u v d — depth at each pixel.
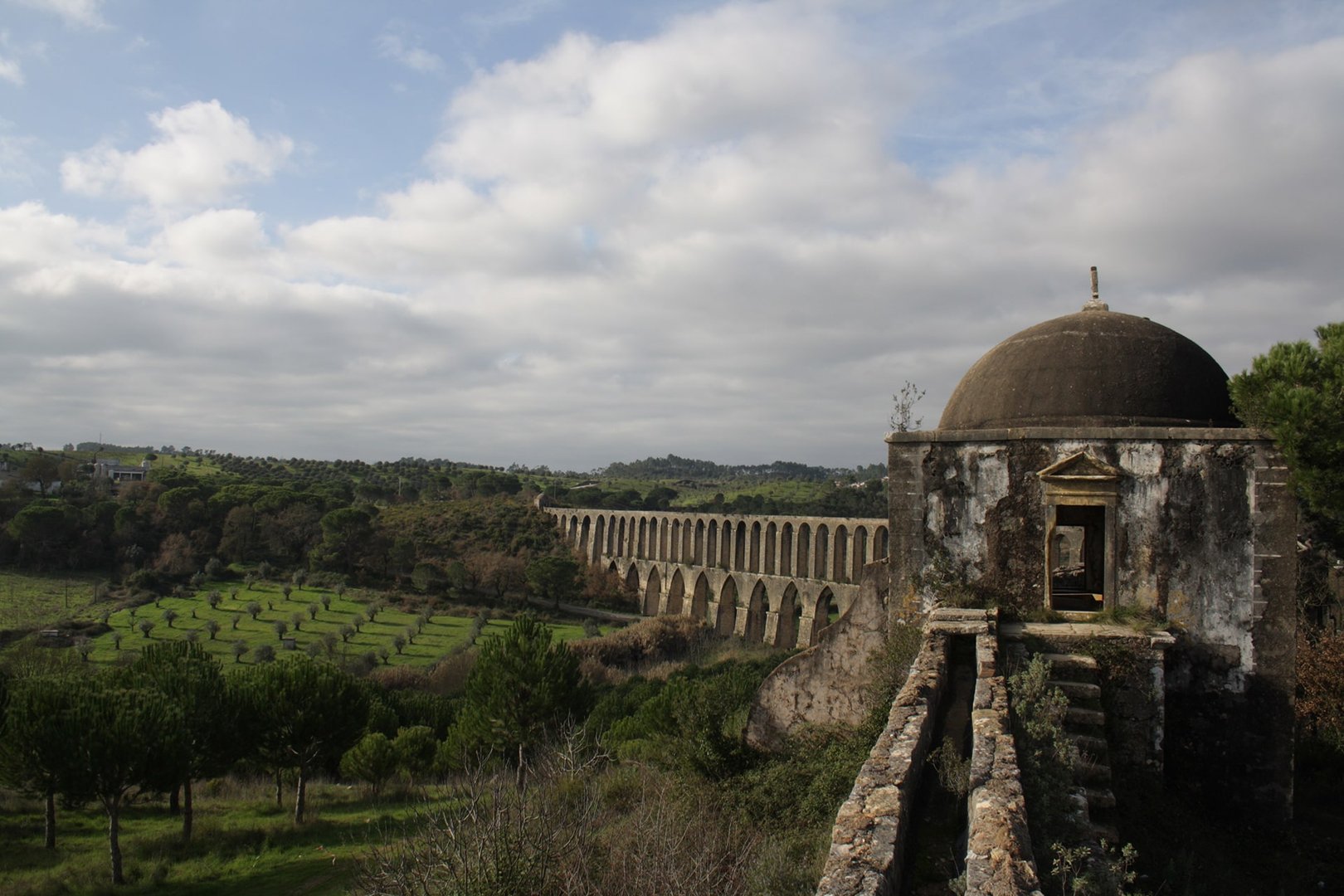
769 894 9.76
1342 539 19.34
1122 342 15.02
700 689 18.58
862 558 59.06
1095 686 11.28
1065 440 13.93
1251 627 13.05
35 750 22.14
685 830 11.67
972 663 12.86
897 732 8.93
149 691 24.95
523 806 10.06
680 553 79.25
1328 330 13.57
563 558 88.62
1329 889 11.28
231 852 24.97
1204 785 13.02
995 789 6.96
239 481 119.00
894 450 14.91
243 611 68.12
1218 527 13.24
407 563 84.88
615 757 24.64
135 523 82.56
